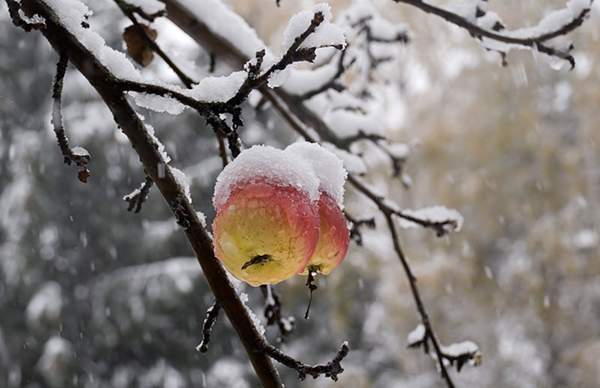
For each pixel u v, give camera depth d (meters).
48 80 14.92
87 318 13.63
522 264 10.37
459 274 9.71
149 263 14.22
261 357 1.43
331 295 9.73
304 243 1.27
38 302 12.97
